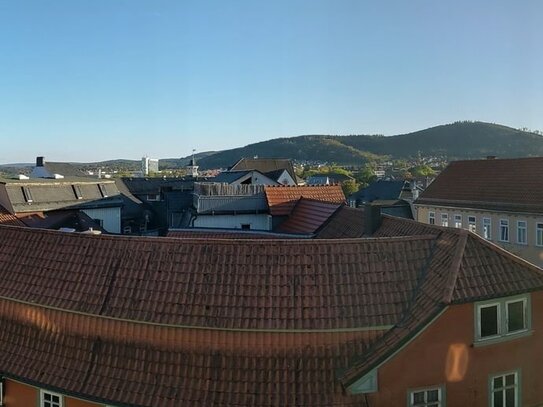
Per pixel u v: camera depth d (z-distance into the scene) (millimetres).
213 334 16812
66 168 84625
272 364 16562
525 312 17609
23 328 19922
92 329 18219
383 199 91625
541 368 17875
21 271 20750
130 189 83250
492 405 17297
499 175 59875
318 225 33531
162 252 18766
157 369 17031
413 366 16312
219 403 15977
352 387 15984
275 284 17328
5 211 45094
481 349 17000
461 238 17875
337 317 16688
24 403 19016
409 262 18172
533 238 51562
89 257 19766
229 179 69562
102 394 16922
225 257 18078
